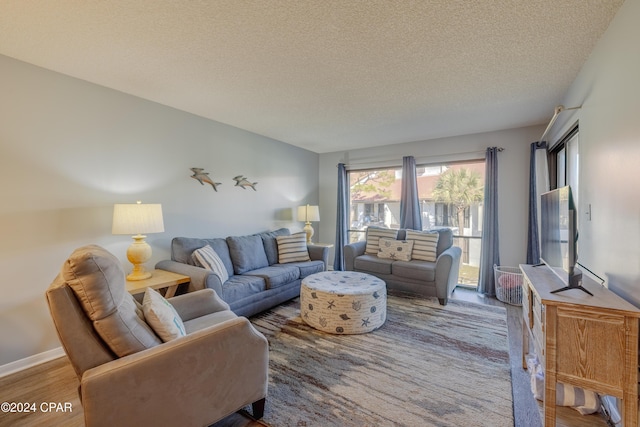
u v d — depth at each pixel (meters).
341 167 5.33
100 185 2.63
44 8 1.59
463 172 4.38
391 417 1.62
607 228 1.81
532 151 3.70
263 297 3.13
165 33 1.84
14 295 2.16
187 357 1.34
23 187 2.20
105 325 1.24
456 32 1.82
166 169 3.16
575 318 1.38
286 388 1.88
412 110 3.26
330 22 1.72
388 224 5.11
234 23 1.73
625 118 1.58
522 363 2.15
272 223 4.61
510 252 3.98
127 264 2.81
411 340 2.56
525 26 1.76
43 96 2.29
